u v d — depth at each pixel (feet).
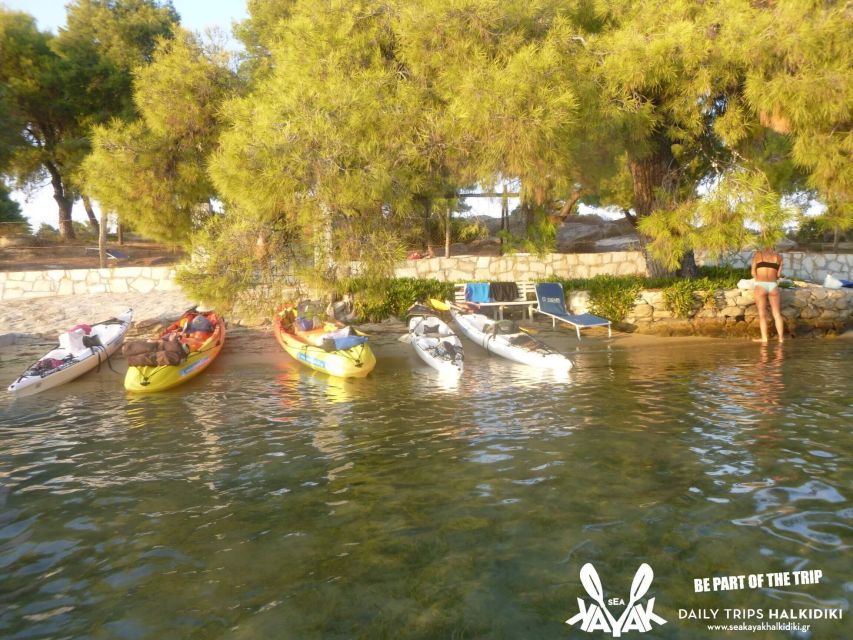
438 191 50.49
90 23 92.73
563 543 14.46
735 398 27.91
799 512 15.74
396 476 19.08
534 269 64.59
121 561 14.06
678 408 26.37
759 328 50.19
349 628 11.37
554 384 32.01
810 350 41.60
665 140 50.47
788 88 35.76
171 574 13.43
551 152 36.27
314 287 40.60
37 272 61.05
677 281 52.37
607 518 15.70
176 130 52.60
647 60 37.63
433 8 38.50
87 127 85.97
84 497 17.88
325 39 42.06
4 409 28.55
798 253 65.72
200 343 38.83
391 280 55.72
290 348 39.75
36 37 83.92
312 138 35.58
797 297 50.52
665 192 45.34
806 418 24.32
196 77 50.96
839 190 39.32
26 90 81.15
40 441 23.47
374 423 25.14
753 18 38.14
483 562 13.70
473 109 35.04
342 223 39.78
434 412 26.73
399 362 39.37
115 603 12.32
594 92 38.22
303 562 13.88
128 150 51.11
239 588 12.82
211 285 38.65
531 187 41.63
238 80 54.49
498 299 55.47
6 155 81.71
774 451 20.44
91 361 36.60
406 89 40.19
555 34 39.96
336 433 23.84
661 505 16.38
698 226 40.78
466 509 16.49
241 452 21.72
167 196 53.83
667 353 41.22
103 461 21.04
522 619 11.58
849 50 35.17
